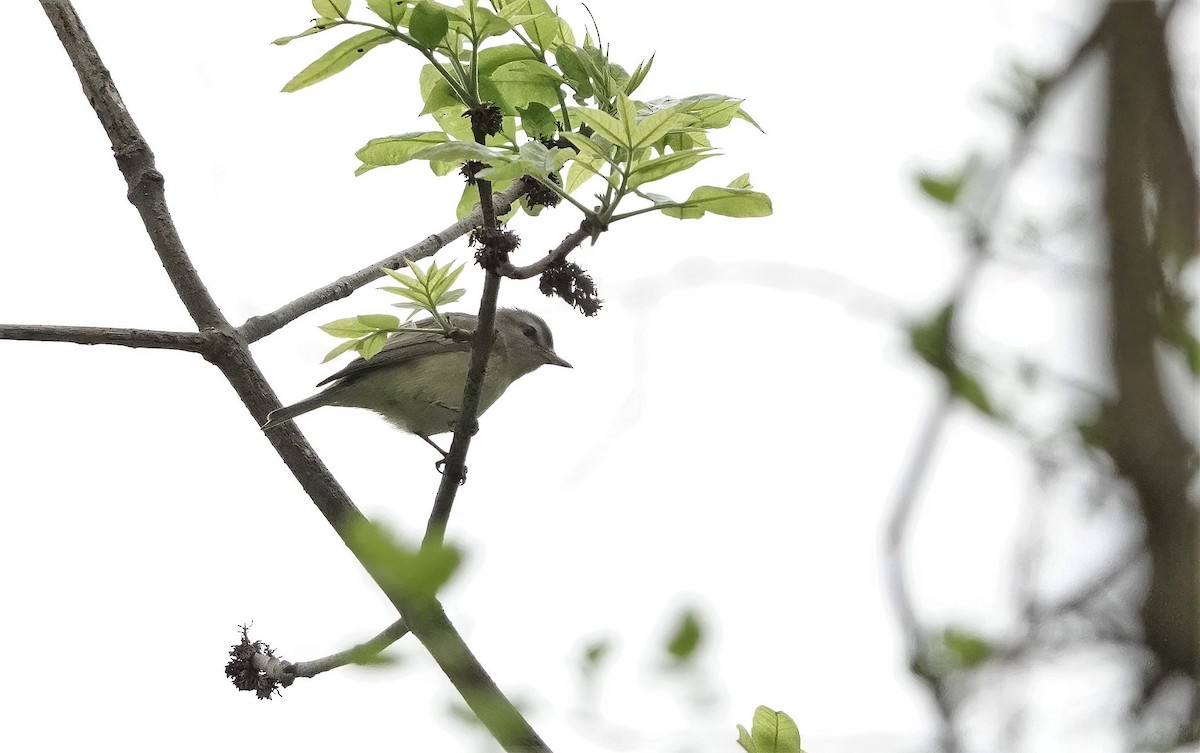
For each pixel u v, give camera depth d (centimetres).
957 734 364
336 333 866
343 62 790
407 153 805
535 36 822
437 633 659
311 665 873
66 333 870
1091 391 389
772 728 630
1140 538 387
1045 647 380
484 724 546
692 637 499
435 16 759
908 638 371
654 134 729
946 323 384
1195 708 384
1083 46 399
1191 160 395
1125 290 394
